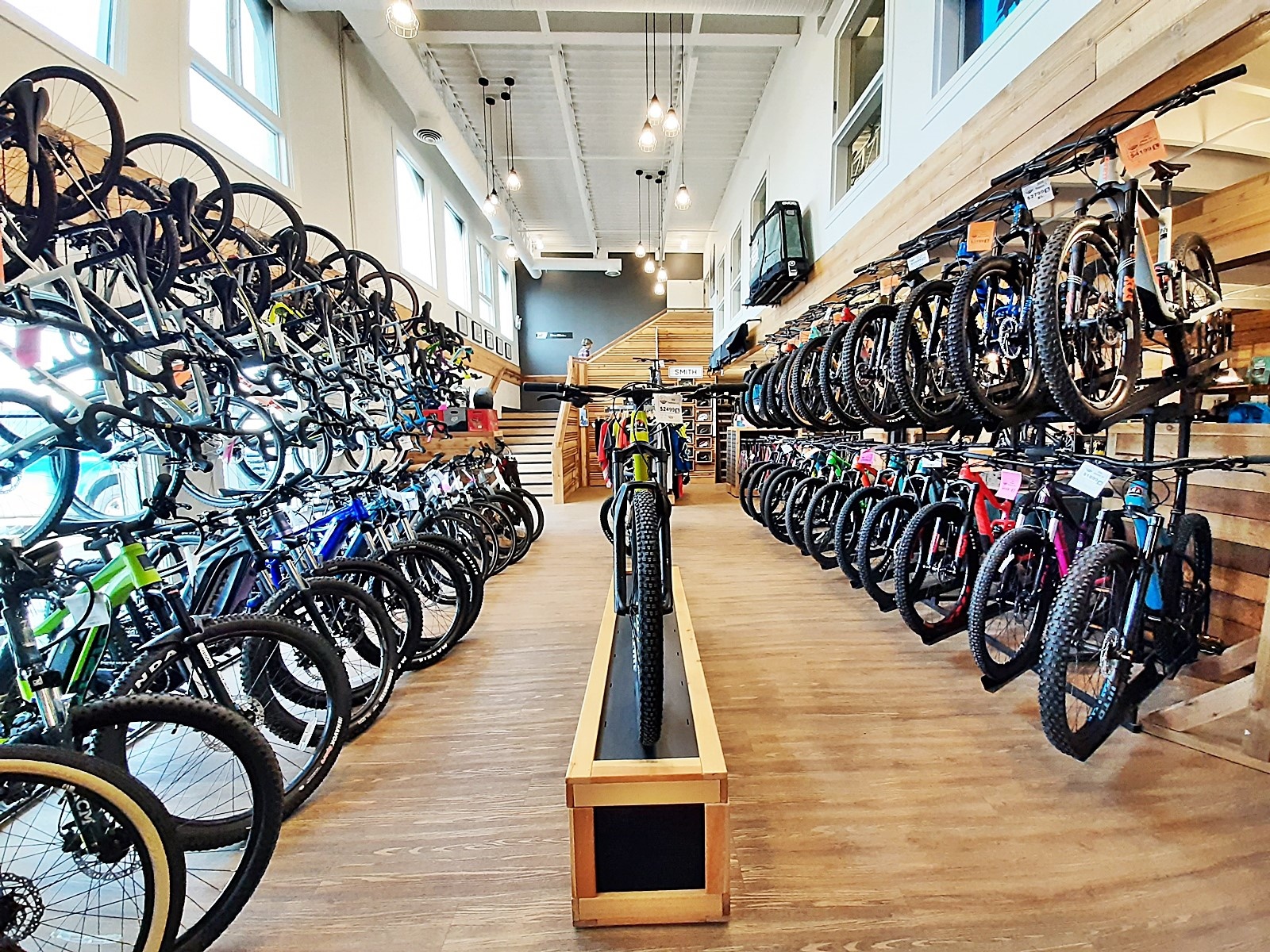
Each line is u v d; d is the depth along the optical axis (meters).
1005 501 2.67
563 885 1.34
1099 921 1.21
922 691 2.23
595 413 9.54
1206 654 2.25
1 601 1.17
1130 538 2.52
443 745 1.93
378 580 2.44
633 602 1.53
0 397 1.32
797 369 3.51
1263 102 2.64
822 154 5.20
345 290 3.55
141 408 1.66
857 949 1.16
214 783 1.79
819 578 3.85
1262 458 1.82
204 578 2.00
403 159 7.11
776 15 5.39
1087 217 1.81
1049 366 1.69
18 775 0.94
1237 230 2.64
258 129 4.43
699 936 1.20
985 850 1.41
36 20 2.61
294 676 2.09
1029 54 2.62
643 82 6.71
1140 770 1.70
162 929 1.05
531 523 4.86
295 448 2.91
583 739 1.33
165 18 3.35
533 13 5.57
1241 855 1.37
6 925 1.03
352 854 1.45
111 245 1.82
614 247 12.92
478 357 9.68
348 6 4.49
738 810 1.56
